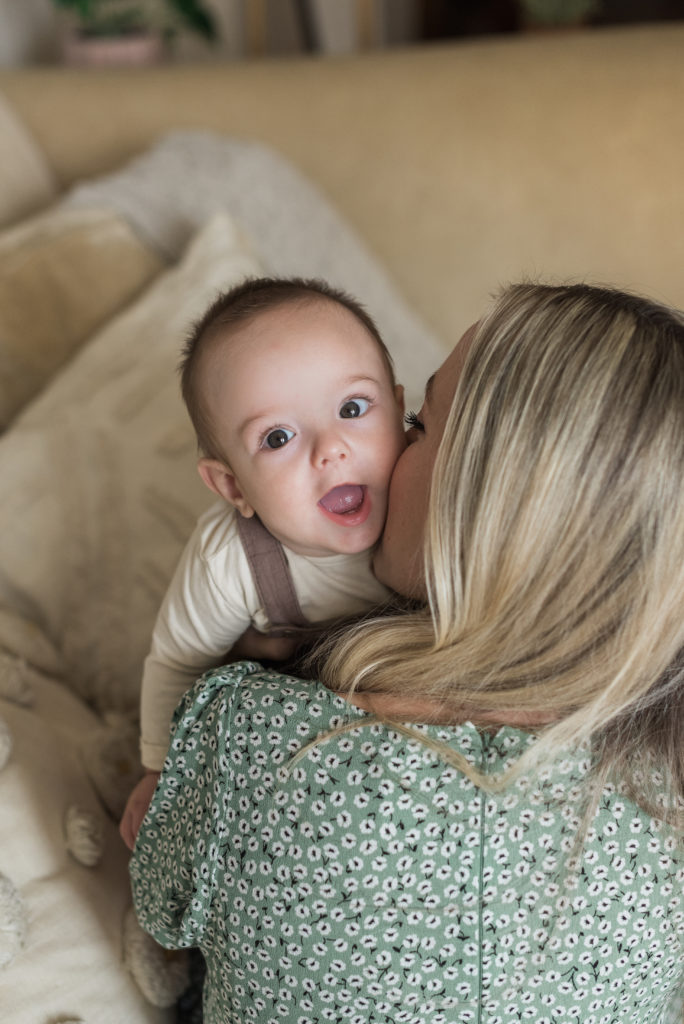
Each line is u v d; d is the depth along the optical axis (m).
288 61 1.87
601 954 0.65
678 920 0.67
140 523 1.17
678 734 0.66
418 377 1.60
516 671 0.63
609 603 0.60
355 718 0.65
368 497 0.73
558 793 0.63
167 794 0.72
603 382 0.58
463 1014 0.66
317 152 1.81
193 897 0.69
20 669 1.02
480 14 3.39
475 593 0.62
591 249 1.77
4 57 2.21
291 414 0.71
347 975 0.65
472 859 0.62
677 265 1.75
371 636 0.69
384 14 3.23
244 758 0.66
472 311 1.83
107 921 0.86
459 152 1.77
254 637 0.83
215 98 1.81
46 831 0.87
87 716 1.07
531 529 0.59
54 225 1.40
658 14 3.31
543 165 1.75
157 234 1.51
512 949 0.64
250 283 0.79
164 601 0.83
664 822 0.65
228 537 0.77
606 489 0.57
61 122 1.81
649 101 1.71
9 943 0.76
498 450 0.59
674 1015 0.81
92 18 2.16
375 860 0.63
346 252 1.70
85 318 1.35
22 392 1.28
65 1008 0.78
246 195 1.59
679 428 0.57
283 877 0.64
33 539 1.13
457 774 0.63
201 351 0.75
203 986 0.87
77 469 1.17
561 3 2.84
